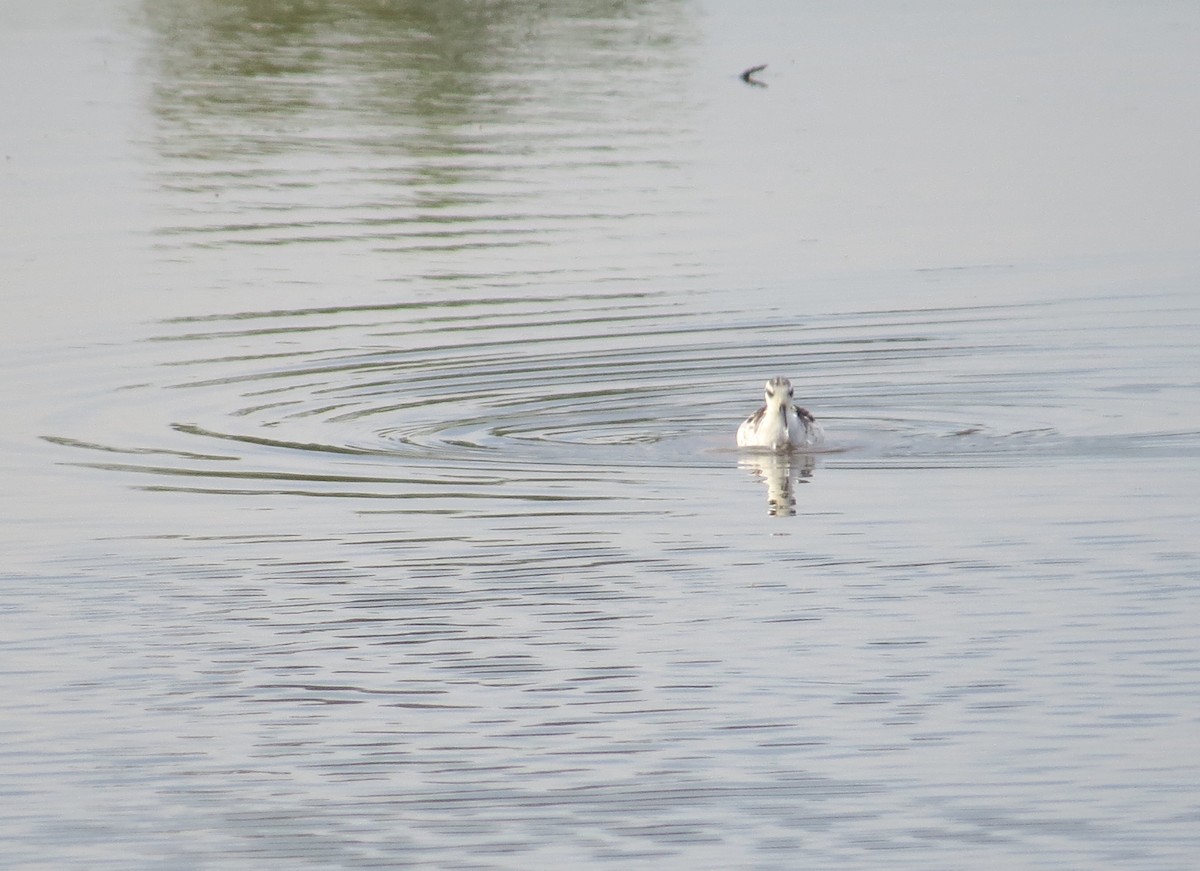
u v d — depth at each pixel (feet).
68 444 70.18
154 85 142.10
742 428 69.21
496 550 57.41
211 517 61.21
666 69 151.12
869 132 128.77
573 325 86.38
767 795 41.06
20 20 169.17
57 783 42.65
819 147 124.47
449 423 72.69
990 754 42.65
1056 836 38.88
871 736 43.73
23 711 46.37
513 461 67.51
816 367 79.71
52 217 107.24
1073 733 43.55
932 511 60.49
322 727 45.11
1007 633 49.67
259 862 38.83
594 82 145.07
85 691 47.52
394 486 64.49
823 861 38.14
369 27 162.81
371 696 46.78
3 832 40.50
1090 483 62.85
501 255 98.99
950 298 89.92
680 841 39.14
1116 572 54.03
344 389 77.25
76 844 39.88
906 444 69.05
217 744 44.37
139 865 38.93
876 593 53.06
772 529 59.11
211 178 116.26
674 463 67.36
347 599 53.47
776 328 85.46
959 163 119.34
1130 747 42.75
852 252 99.04
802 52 160.15
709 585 54.08
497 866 38.27
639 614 51.80
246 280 94.43
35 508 62.49
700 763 42.60
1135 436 68.54
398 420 73.00
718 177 116.26
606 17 171.32
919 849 38.47
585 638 50.11
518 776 42.29
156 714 46.06
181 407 74.95
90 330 86.38
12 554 57.98
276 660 49.19
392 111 134.31
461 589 54.03
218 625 51.67
